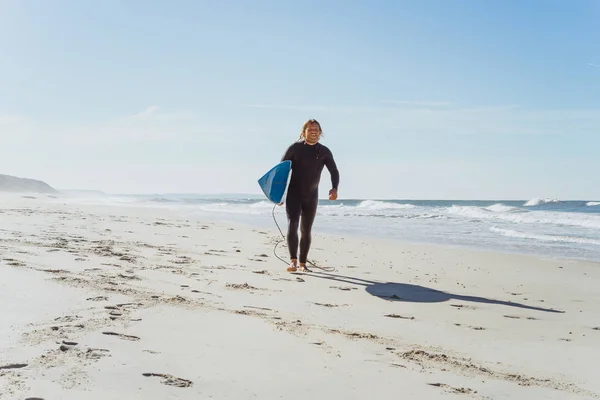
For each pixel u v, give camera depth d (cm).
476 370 304
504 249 1096
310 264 768
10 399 188
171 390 217
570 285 681
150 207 2998
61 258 570
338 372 269
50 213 1661
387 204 3675
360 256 915
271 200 691
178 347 280
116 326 308
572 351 367
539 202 4547
